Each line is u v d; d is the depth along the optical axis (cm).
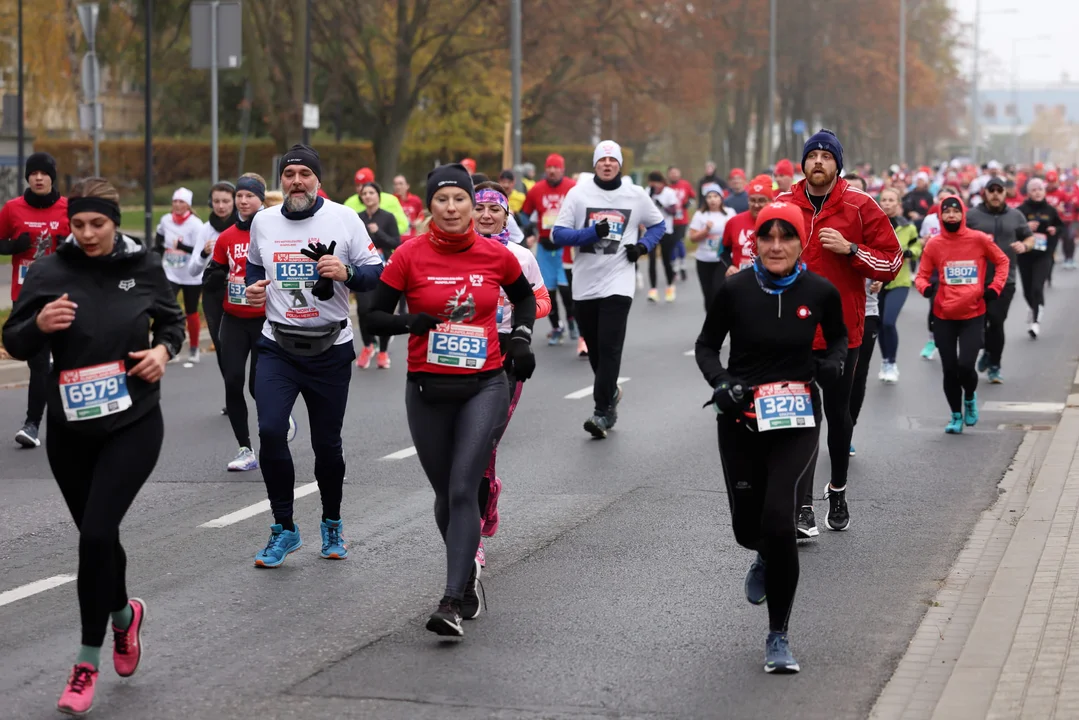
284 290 1853
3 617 1650
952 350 2928
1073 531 1980
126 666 1408
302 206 1850
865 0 18612
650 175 6147
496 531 2091
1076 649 1430
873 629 1595
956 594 1741
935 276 3688
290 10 9869
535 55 12975
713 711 1327
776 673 1439
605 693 1379
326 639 1557
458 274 1573
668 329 5066
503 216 2036
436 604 1702
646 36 13862
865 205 1966
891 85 18738
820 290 1505
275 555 1878
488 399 1580
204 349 4522
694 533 2072
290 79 10006
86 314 1367
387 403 3381
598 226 2797
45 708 1339
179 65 11719
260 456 1866
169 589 1769
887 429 2997
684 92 14725
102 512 1345
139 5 9494
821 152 1953
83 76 5391
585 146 16850
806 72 18712
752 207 3247
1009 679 1351
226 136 14175
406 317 1558
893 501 2291
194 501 2308
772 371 1507
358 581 1808
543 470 2559
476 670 1448
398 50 11031
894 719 1301
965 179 9812
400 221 4322
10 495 2370
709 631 1590
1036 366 4009
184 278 4131
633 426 3041
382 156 11331
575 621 1628
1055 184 7912
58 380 1368
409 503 2280
